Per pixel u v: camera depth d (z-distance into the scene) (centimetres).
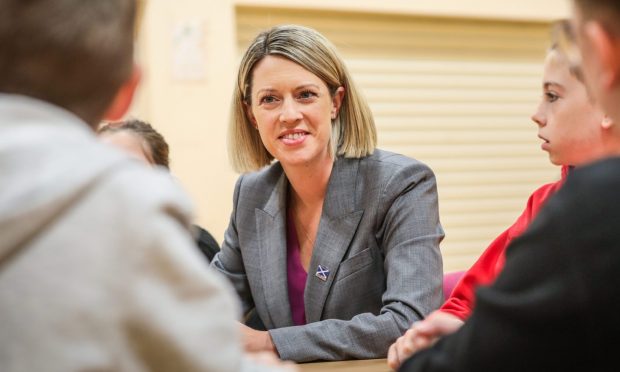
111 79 74
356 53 384
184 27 341
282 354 144
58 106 72
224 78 345
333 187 172
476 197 409
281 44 167
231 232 194
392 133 393
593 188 71
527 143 419
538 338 70
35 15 69
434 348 83
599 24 72
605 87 74
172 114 338
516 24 411
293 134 167
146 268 64
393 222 164
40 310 61
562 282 69
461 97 405
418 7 382
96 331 62
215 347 67
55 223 64
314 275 169
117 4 74
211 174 341
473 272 154
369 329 146
